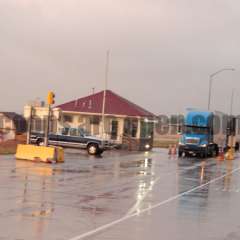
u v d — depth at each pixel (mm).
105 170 32438
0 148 43188
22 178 24453
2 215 14602
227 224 15031
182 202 19516
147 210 17062
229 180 30359
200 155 57156
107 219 14898
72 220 14430
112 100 68375
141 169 35000
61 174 27766
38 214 15078
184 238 12734
